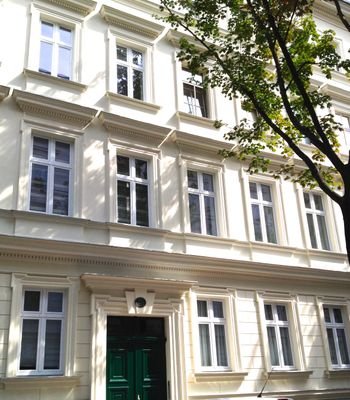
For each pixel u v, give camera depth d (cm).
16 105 1034
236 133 1153
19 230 943
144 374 995
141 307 1002
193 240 1153
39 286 930
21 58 1090
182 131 1225
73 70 1158
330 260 1375
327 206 1460
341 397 1213
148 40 1311
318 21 1764
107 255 1002
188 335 1058
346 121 1677
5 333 868
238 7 1041
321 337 1259
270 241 1320
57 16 1176
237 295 1161
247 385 1088
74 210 1021
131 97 1233
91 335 937
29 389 852
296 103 1063
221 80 1098
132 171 1152
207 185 1268
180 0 1086
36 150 1045
